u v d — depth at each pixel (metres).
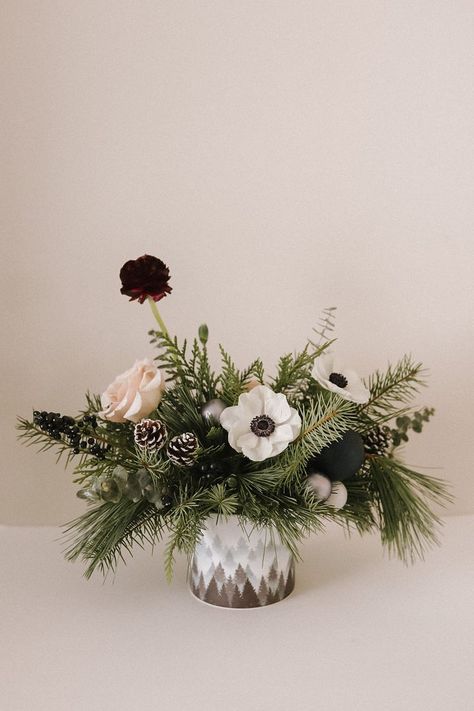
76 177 1.32
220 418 0.92
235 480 0.92
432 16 1.31
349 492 1.02
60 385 1.36
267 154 1.33
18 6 1.29
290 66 1.32
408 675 0.85
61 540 1.23
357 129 1.33
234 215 1.33
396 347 1.36
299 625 0.95
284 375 1.01
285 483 0.94
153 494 0.91
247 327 1.35
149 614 0.98
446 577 1.09
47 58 1.30
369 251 1.34
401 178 1.33
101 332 1.35
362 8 1.31
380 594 1.04
